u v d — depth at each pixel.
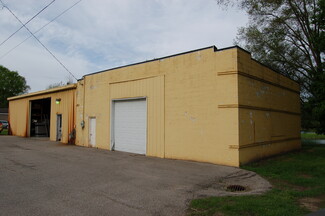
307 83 19.48
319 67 12.38
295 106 14.93
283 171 8.00
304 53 18.80
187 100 10.10
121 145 13.05
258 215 4.18
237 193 5.67
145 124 11.83
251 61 9.87
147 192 5.64
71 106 16.89
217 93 9.21
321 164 9.17
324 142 20.94
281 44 19.56
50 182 6.46
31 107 22.75
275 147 11.67
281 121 12.66
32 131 22.73
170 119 10.66
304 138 27.73
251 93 9.71
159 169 8.21
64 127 17.45
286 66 20.11
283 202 4.86
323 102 11.95
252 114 9.68
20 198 5.12
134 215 4.28
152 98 11.45
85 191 5.68
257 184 6.54
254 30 19.88
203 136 9.50
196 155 9.67
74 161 9.70
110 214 4.31
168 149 10.62
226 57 9.09
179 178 7.00
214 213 4.32
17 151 12.52
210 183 6.54
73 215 4.24
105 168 8.36
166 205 4.79
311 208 4.67
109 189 5.87
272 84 11.83
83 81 15.89
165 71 11.02
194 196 5.37
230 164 8.69
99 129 14.38
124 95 12.89
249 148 9.27
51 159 10.13
